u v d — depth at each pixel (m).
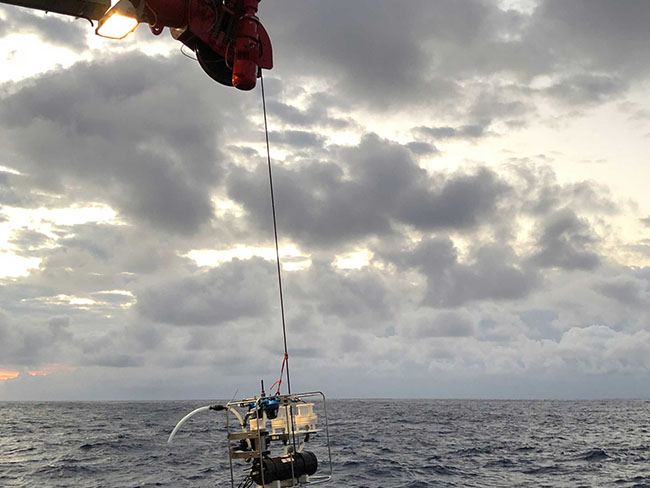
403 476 25.56
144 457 33.59
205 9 5.29
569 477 25.72
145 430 60.47
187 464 30.00
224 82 6.08
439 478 25.22
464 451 36.62
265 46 5.75
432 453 35.19
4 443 44.66
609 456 33.69
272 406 5.68
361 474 26.03
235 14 5.52
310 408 5.97
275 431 5.82
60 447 40.97
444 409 135.50
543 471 27.55
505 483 24.11
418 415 97.44
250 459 5.78
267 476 5.50
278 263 6.14
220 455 34.00
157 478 25.53
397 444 41.25
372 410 125.69
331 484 23.48
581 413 110.81
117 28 4.91
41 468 29.45
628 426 67.38
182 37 5.64
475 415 98.44
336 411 117.81
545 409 138.00
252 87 5.73
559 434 52.81
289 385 5.95
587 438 48.09
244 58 5.58
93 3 4.74
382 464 29.20
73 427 67.69
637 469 28.36
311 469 5.79
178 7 5.23
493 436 49.94
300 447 5.87
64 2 4.69
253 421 5.66
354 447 38.50
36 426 70.19
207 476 25.67
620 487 23.14
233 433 5.64
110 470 28.47
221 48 5.60
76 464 30.80
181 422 5.54
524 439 46.72
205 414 106.50
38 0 4.63
